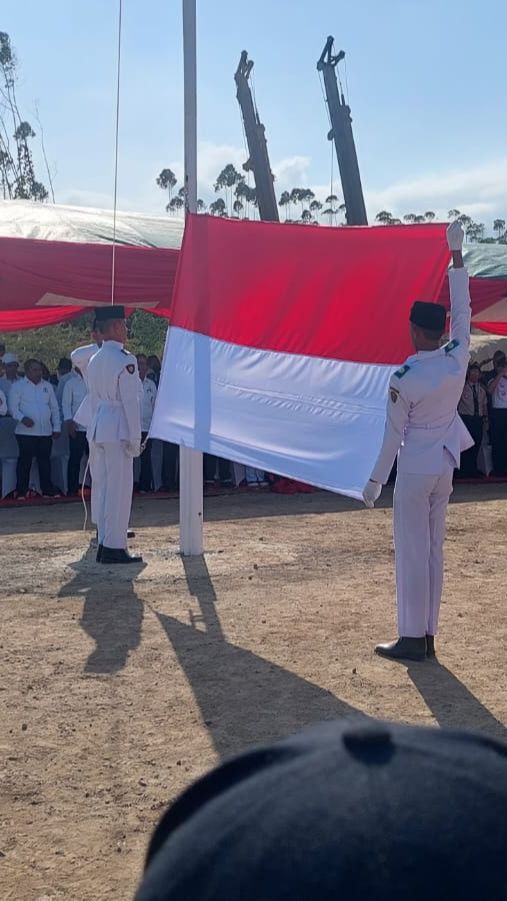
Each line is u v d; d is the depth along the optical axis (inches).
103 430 358.3
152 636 270.2
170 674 238.5
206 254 281.4
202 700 220.8
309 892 25.0
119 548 365.7
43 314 663.1
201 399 273.7
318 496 576.1
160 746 195.3
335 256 269.0
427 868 25.4
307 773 28.4
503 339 951.0
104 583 334.0
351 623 283.0
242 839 26.9
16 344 1115.9
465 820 26.4
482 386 684.1
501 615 292.7
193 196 361.7
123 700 221.0
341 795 27.1
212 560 371.2
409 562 246.8
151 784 178.1
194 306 279.4
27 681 233.1
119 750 193.3
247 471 627.2
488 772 28.5
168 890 27.0
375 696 223.6
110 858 152.5
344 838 26.0
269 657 251.4
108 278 526.9
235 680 234.1
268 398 267.6
